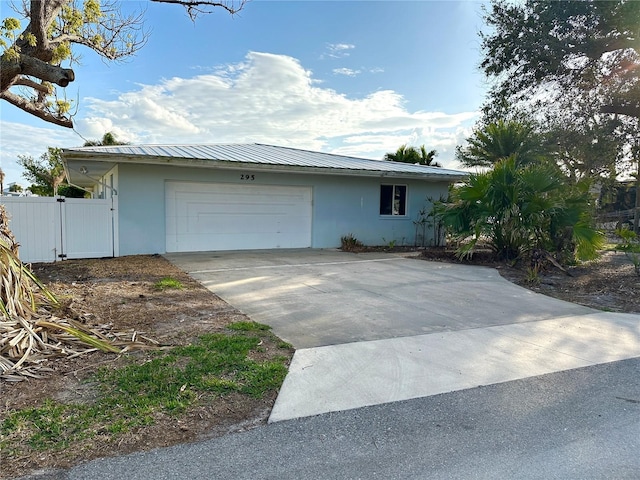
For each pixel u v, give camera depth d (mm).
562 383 3488
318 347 4234
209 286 7180
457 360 3967
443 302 6383
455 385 3418
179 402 2955
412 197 15016
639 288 7402
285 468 2289
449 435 2666
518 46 15016
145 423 2684
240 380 3355
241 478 2191
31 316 4145
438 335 4723
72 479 2131
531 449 2516
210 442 2521
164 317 5078
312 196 13375
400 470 2295
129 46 7660
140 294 6273
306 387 3316
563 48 14398
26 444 2418
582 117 15148
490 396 3230
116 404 2896
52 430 2561
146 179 10859
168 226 11328
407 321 5289
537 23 14586
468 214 10836
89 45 7180
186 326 4742
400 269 9586
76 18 6773
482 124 18500
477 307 6109
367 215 14281
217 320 5062
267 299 6320
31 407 2830
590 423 2834
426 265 10297
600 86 14922
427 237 15258
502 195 10266
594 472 2293
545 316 5688
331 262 10547
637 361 4031
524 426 2787
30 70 5246
